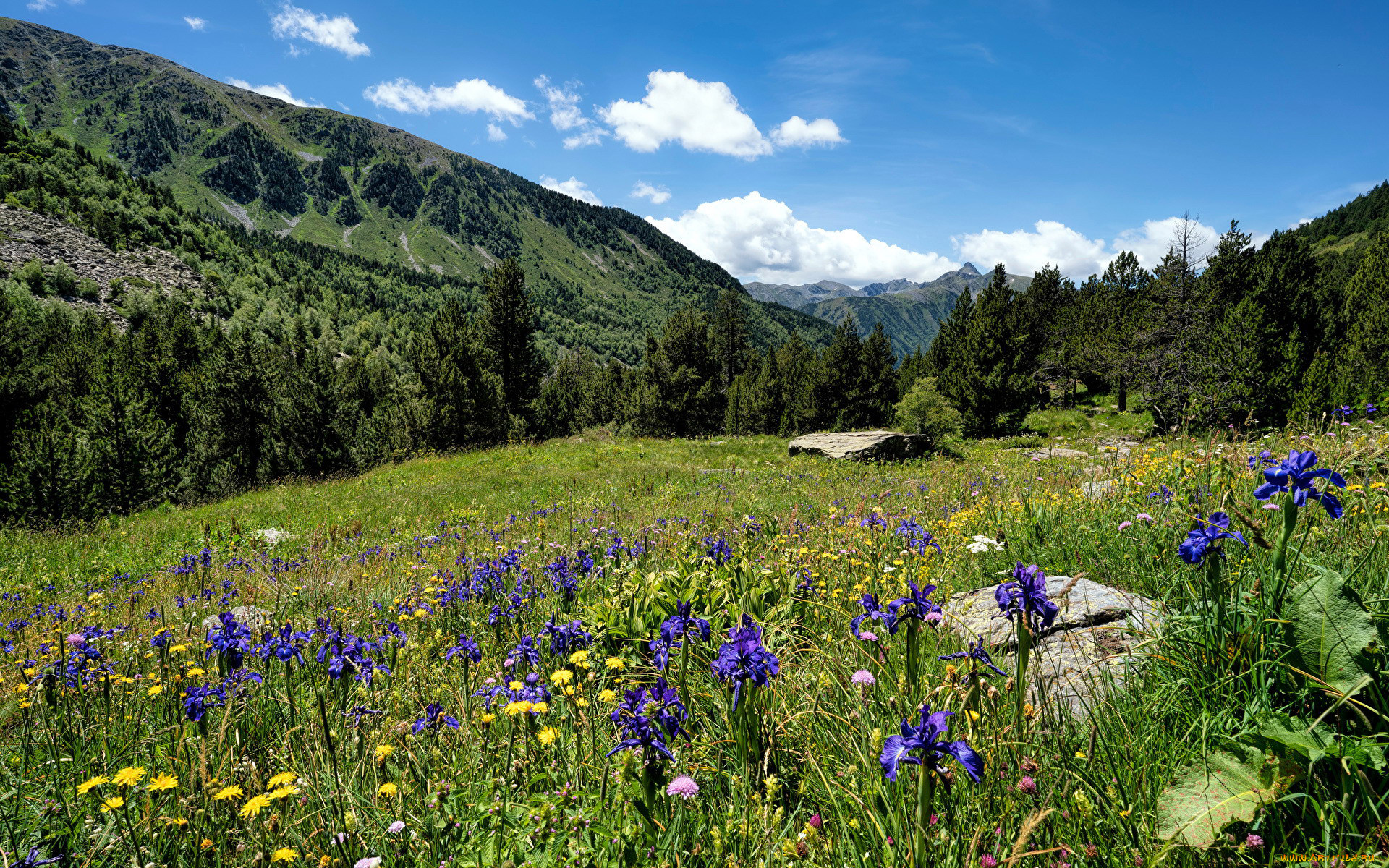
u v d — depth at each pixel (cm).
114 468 2353
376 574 788
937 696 230
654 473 2027
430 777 257
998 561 457
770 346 7269
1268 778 159
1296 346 2044
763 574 468
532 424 4703
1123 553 380
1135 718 207
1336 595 188
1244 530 256
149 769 273
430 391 3509
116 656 480
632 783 203
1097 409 4184
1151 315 3766
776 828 194
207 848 220
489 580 555
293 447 3033
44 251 10831
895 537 566
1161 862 156
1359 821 155
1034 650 247
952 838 169
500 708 282
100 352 4769
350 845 208
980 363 3500
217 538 1367
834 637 357
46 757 287
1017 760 194
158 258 12938
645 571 561
